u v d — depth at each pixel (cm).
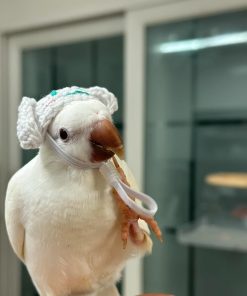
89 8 127
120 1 120
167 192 122
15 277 161
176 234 122
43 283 40
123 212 37
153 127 120
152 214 34
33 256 38
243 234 112
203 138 116
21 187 37
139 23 117
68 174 36
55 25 140
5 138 160
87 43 136
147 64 119
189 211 120
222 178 113
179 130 118
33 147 36
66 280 39
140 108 119
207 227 117
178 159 119
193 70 115
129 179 41
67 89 38
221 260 120
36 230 36
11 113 159
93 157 35
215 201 116
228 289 119
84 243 36
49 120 36
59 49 143
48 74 147
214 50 111
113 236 38
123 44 128
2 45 152
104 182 37
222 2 105
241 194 113
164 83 118
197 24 112
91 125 34
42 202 35
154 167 121
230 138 113
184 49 115
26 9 142
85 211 35
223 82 112
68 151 35
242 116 110
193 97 116
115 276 43
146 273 125
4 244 158
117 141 34
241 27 107
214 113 114
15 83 155
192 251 122
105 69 133
